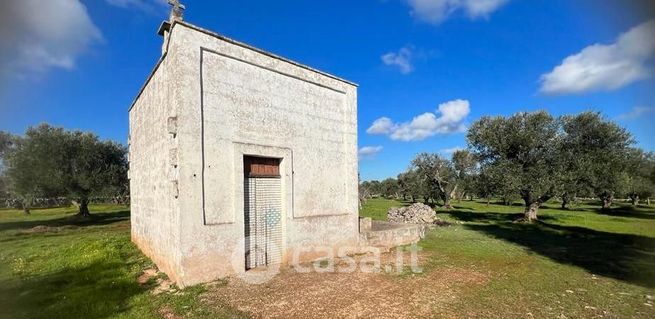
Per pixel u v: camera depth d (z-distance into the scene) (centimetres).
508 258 1074
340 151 1116
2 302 635
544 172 2094
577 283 788
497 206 4247
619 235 1666
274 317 564
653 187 2822
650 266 972
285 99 942
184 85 725
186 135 720
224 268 768
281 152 918
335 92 1113
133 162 1265
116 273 816
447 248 1234
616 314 592
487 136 2330
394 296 676
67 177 2455
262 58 884
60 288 719
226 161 789
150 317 558
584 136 2138
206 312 579
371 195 7656
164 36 864
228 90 807
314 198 1012
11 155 2380
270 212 902
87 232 1806
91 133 2719
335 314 580
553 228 1953
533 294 701
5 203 2998
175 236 729
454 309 610
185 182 713
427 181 3944
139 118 1152
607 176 2044
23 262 985
